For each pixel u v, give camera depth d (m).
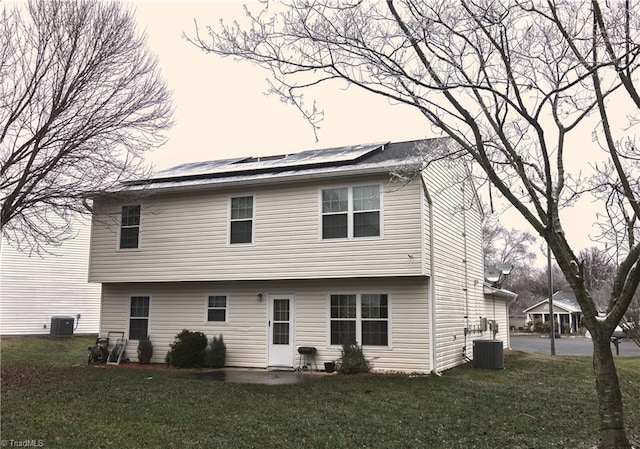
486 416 9.19
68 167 14.02
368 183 14.66
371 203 14.57
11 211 13.51
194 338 16.06
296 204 15.45
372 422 8.63
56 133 13.60
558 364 17.31
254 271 15.67
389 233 14.25
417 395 10.87
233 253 16.03
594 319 7.04
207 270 16.28
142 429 8.10
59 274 26.69
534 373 14.95
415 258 13.88
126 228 17.61
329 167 15.28
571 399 10.84
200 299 17.08
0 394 10.85
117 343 17.66
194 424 8.44
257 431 8.06
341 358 14.61
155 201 17.28
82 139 13.74
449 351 15.75
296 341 15.60
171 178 17.28
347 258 14.61
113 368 15.66
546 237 7.27
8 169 13.34
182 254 16.69
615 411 6.89
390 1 7.06
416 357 14.26
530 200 8.91
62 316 25.97
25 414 9.01
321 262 14.88
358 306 15.04
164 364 16.91
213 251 16.30
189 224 16.77
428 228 14.49
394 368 14.41
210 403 10.02
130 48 14.49
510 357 19.61
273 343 15.91
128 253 17.42
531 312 53.12
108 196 15.52
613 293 7.14
